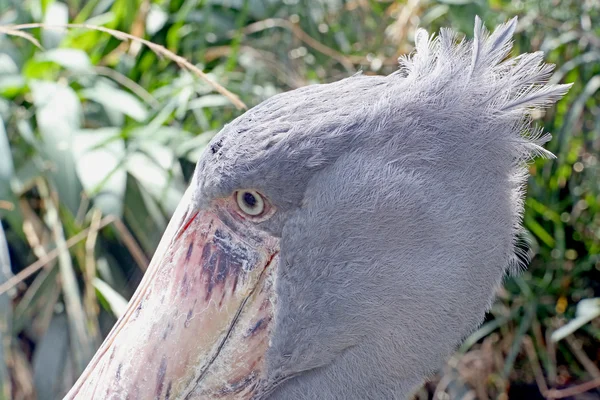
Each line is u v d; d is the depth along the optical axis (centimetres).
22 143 126
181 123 136
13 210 122
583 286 154
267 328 89
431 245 86
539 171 147
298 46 146
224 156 88
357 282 87
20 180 123
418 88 87
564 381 148
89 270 123
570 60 145
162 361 89
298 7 145
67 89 125
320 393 89
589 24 145
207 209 89
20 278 117
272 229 88
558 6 147
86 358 120
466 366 139
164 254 90
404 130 86
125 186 123
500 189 87
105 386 89
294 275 88
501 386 139
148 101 129
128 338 89
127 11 132
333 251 87
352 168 86
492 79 87
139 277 126
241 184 87
